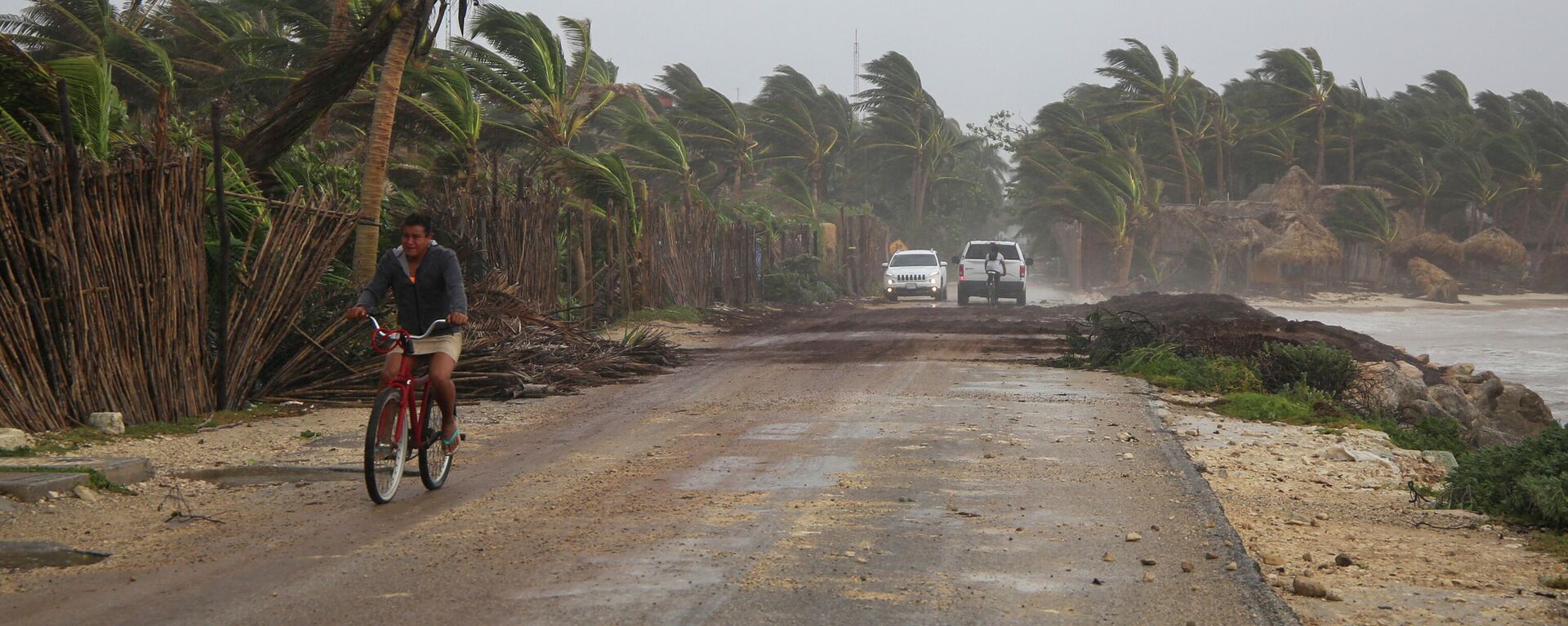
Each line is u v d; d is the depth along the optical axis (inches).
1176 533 224.2
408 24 548.7
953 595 179.8
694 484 276.1
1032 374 555.2
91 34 1122.0
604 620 165.6
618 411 419.5
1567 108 3791.8
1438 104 3585.1
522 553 205.8
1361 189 2568.9
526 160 1092.5
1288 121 2822.3
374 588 183.5
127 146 370.9
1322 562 213.0
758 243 1358.3
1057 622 167.2
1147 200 2357.3
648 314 921.5
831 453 323.0
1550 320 1665.8
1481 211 2994.6
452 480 284.4
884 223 2785.4
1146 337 597.3
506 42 1035.3
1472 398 677.3
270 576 191.3
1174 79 2568.9
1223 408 449.7
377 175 543.2
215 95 1084.5
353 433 359.3
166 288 368.8
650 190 1416.1
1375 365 566.6
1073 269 2551.7
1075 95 3243.1
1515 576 203.0
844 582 186.5
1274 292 2220.7
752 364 605.3
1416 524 252.5
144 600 177.9
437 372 262.4
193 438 342.3
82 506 249.0
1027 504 251.3
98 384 346.9
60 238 333.1
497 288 530.3
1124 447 335.3
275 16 1172.5
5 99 422.6
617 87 1668.3
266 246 410.9
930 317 1039.0
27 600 178.9
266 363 429.4
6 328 322.3
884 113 2758.4
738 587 183.0
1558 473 260.8
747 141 1934.1
